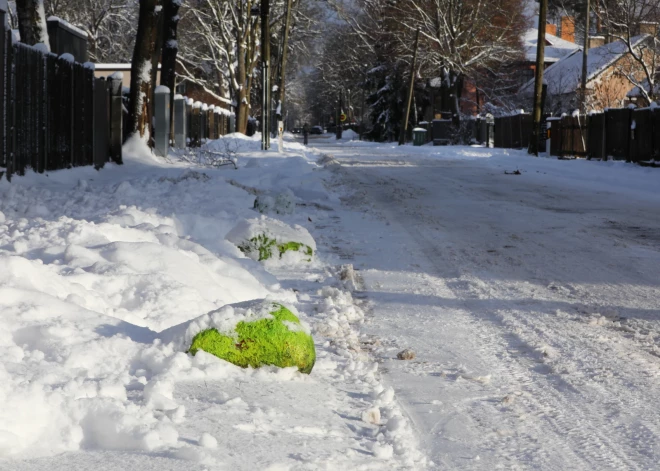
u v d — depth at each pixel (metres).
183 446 3.53
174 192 14.38
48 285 5.86
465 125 58.41
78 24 66.19
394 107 81.25
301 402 4.55
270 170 22.58
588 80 59.97
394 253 10.92
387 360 6.07
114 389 4.07
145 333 5.26
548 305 7.95
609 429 4.64
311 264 9.93
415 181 22.75
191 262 7.40
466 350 6.36
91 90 21.02
